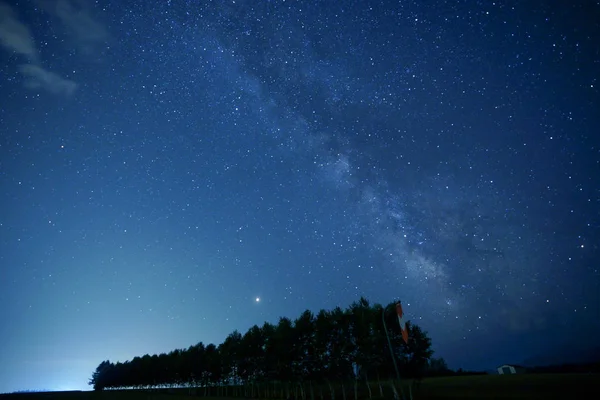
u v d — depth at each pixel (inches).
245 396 2448.3
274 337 1907.0
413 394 1416.1
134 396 2952.8
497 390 1343.5
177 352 3481.8
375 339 1374.3
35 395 3316.9
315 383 1982.0
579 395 1088.2
